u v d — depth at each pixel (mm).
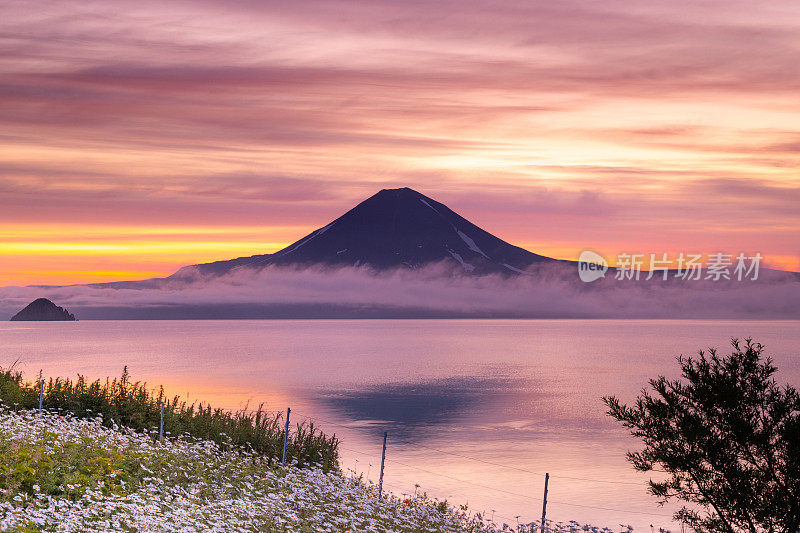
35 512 13289
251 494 17703
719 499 18031
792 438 17203
